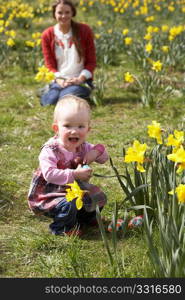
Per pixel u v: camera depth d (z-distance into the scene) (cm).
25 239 310
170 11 1370
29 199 320
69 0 607
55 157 311
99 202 314
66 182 300
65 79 615
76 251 285
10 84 740
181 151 230
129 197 291
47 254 295
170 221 241
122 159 456
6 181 402
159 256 251
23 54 922
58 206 308
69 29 621
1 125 553
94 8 1488
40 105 635
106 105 628
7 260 288
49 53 629
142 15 1319
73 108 303
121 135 519
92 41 630
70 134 303
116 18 1340
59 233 316
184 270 238
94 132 533
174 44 824
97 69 819
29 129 545
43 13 1405
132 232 314
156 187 275
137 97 658
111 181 405
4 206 356
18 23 1223
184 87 654
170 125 543
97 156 318
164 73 748
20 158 457
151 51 806
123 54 923
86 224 334
